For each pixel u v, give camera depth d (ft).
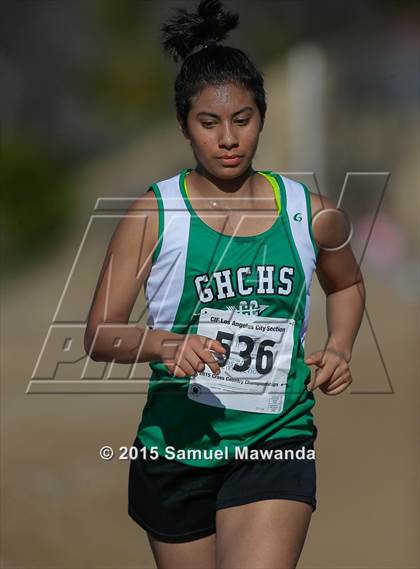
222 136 27.30
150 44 212.23
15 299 123.75
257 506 27.07
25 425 66.28
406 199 124.26
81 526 48.49
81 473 55.98
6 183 164.04
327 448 58.54
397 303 93.20
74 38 214.48
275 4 184.75
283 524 26.61
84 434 63.82
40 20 214.28
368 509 50.55
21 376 80.59
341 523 48.91
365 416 64.18
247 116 27.53
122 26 213.87
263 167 141.69
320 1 186.39
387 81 161.38
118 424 66.39
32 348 92.89
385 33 178.09
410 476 53.83
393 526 48.01
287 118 149.79
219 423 28.32
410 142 145.18
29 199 162.91
